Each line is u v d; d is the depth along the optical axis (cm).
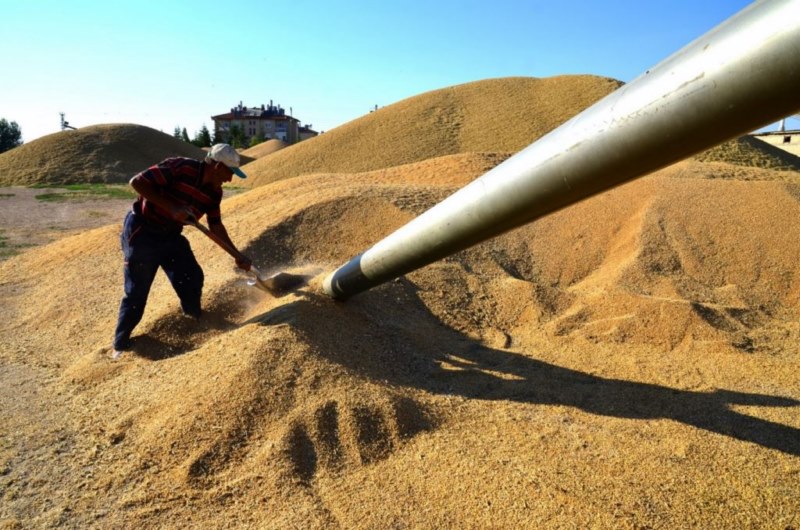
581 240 750
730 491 297
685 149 204
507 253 725
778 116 181
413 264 373
